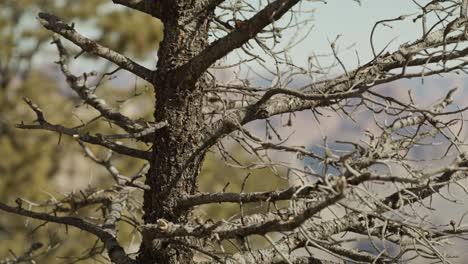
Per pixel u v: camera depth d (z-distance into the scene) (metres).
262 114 5.54
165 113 5.58
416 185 5.08
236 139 6.20
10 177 14.19
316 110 5.54
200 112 5.62
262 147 4.91
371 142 4.81
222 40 5.24
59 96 15.05
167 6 5.59
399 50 5.57
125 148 5.86
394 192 5.27
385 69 5.57
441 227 5.28
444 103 5.31
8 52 14.97
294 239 5.57
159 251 5.54
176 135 5.56
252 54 5.82
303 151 4.69
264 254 5.44
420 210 5.25
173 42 5.57
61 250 13.09
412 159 4.91
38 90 14.88
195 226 5.02
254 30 5.07
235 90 6.13
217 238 4.80
